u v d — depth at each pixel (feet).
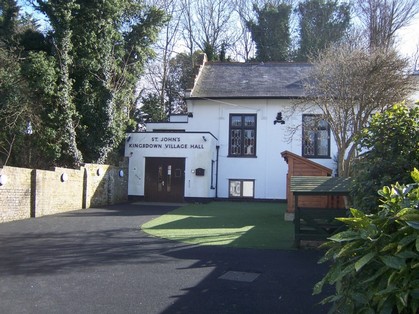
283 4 138.92
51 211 57.57
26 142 68.18
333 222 35.76
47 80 63.00
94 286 23.73
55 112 65.51
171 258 31.04
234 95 84.12
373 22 103.24
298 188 36.63
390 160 20.65
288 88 85.25
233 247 35.50
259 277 25.93
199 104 85.97
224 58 124.67
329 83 44.60
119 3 73.05
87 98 71.46
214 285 24.04
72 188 62.80
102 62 71.87
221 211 63.36
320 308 20.17
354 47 53.88
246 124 84.79
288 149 82.53
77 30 68.39
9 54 65.41
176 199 79.77
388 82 41.32
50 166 68.85
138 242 37.42
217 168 84.28
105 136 72.54
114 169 74.90
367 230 10.86
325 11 137.80
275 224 49.49
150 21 80.38
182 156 79.97
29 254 32.14
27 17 79.15
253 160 83.61
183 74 134.00
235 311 19.79
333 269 11.87
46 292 22.57
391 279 9.71
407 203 11.19
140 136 81.35
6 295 21.98
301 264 29.53
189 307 20.30
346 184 37.06
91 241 37.76
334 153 80.69
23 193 52.42
